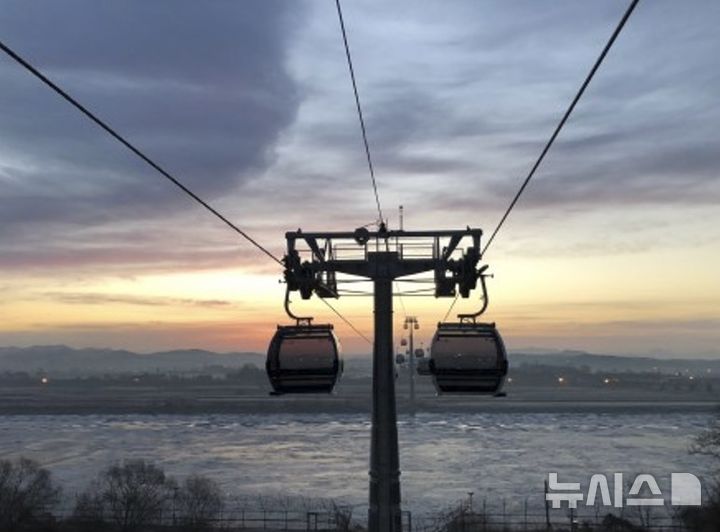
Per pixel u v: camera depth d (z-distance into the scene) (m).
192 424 148.00
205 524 49.69
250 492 68.19
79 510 51.25
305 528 51.06
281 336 16.77
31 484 54.78
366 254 17.64
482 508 57.72
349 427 140.00
